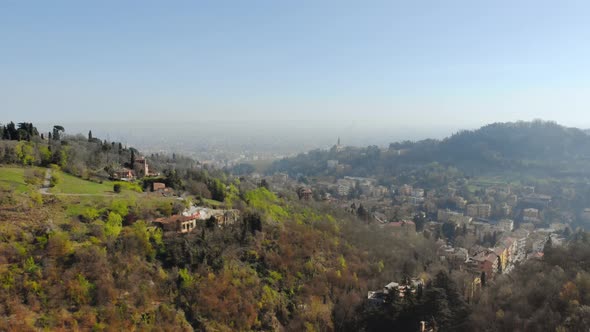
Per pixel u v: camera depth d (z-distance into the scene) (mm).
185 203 98250
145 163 145500
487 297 93250
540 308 81750
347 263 109438
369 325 86875
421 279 110938
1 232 66250
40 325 56156
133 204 89188
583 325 70875
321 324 86812
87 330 58938
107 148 161500
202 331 70000
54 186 92250
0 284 58125
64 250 67062
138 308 66562
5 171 92562
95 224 76750
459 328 83188
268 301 82750
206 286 76750
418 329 82750
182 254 79562
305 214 132750
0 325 53344
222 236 91562
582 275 84938
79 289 62594
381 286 106312
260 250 95062
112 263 70188
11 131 128375
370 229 147000
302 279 95000
